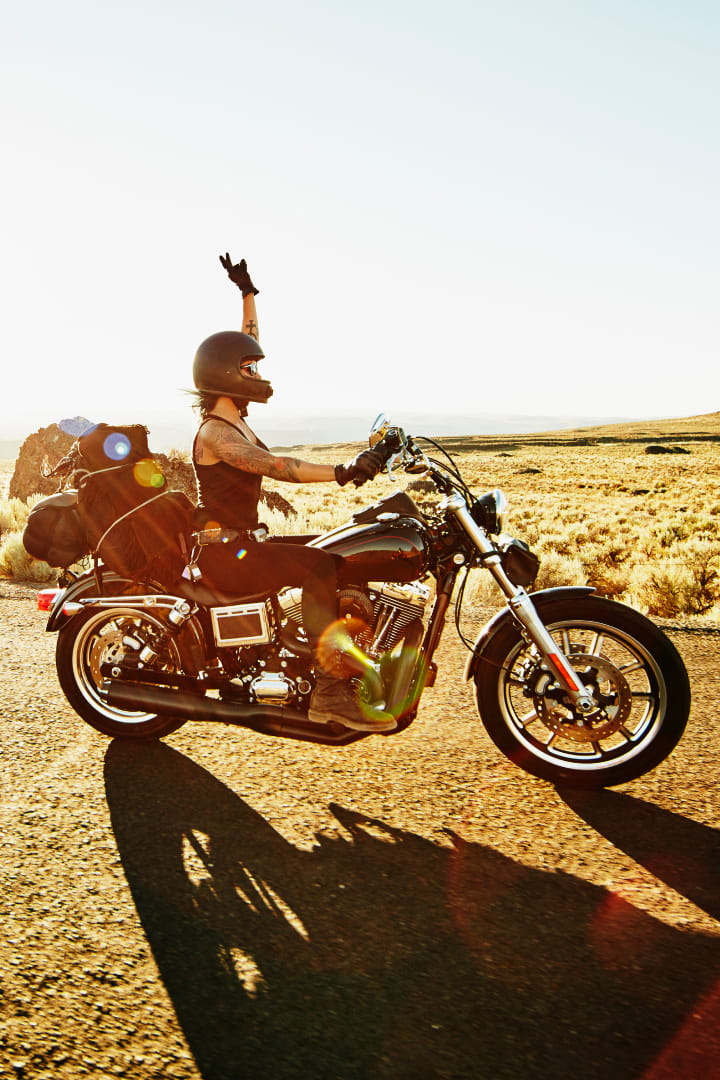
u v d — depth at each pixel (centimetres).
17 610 773
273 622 396
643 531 2458
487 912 286
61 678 440
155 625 414
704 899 295
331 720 377
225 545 382
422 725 471
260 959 258
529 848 331
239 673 404
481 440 17038
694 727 468
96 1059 215
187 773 400
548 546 1978
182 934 271
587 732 383
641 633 382
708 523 2628
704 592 1189
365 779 396
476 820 355
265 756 423
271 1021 230
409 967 255
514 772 406
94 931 271
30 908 284
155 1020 230
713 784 393
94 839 333
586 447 12825
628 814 361
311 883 303
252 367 389
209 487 386
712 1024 229
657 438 14525
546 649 380
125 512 396
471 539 386
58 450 2016
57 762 410
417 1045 222
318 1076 211
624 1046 221
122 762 412
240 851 326
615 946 266
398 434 370
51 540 411
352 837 338
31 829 340
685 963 257
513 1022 231
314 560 373
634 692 388
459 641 673
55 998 238
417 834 342
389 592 380
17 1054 215
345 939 269
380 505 388
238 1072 212
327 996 241
